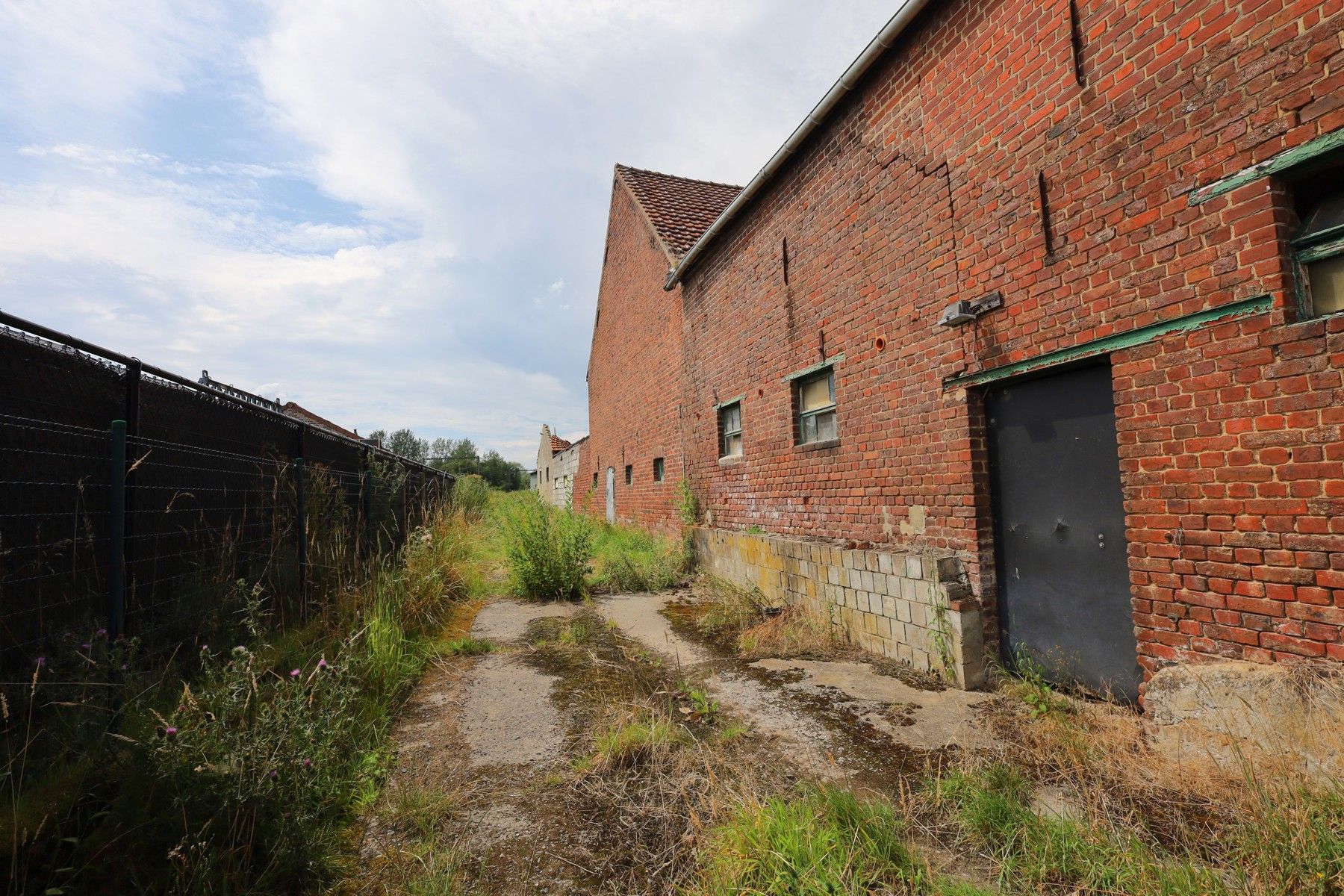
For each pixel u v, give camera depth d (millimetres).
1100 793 2805
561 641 6004
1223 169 3143
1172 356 3381
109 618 3211
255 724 2688
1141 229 3527
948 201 4902
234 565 4488
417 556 7609
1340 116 2695
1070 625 4125
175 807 2297
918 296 5238
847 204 6215
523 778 3285
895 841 2492
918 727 3787
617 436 15969
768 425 7949
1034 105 4164
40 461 2877
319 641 4988
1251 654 3031
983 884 2318
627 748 3494
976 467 4715
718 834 2576
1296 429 2867
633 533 13383
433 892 2324
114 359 3391
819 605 6246
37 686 2547
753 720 3992
